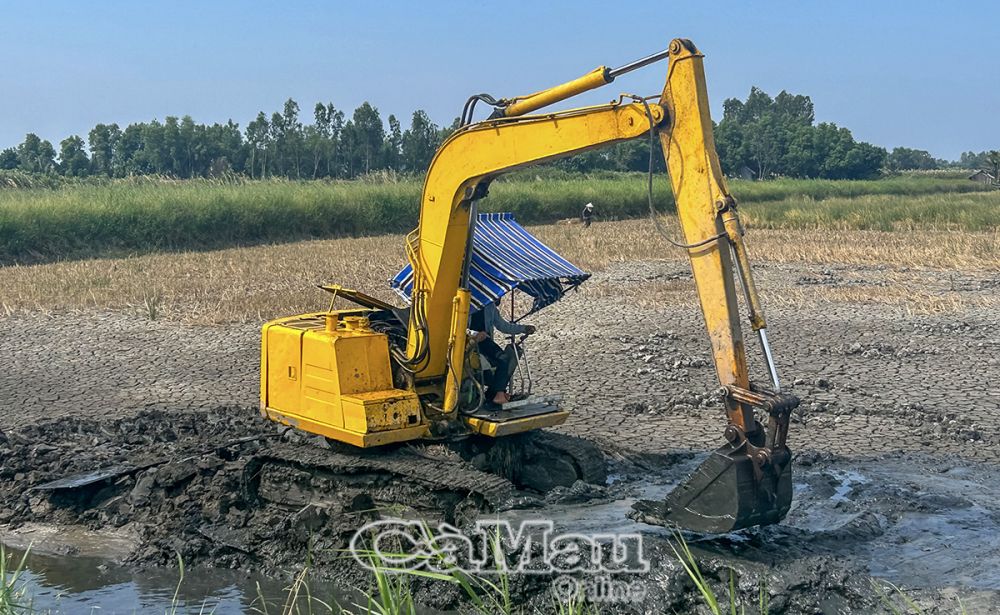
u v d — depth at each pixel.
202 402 12.79
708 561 6.65
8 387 13.61
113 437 11.12
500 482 7.85
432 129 79.81
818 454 10.25
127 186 38.34
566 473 9.04
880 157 116.81
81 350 15.84
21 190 35.78
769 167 117.00
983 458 10.19
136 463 9.68
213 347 16.05
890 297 20.88
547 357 15.31
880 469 9.83
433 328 8.62
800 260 29.58
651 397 12.82
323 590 7.54
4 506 9.34
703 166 6.64
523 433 9.24
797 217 43.03
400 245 32.91
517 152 7.81
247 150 72.06
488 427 8.45
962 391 12.98
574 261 28.03
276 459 8.77
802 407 12.16
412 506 8.09
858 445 10.70
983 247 31.23
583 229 40.50
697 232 6.71
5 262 28.44
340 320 9.33
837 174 115.31
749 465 6.66
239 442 10.12
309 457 8.56
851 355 15.32
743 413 6.68
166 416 11.99
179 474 9.24
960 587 6.54
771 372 6.57
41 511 9.21
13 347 16.08
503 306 19.67
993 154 105.00
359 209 38.62
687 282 23.61
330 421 8.50
